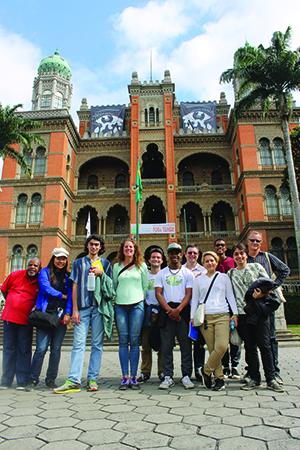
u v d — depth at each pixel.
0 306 20.66
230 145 33.00
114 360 10.11
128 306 5.74
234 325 5.33
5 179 28.84
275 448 2.72
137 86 33.34
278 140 28.84
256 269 5.72
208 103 35.00
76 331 5.50
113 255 31.36
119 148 33.59
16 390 5.40
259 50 20.09
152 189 30.70
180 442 2.91
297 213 17.86
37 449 2.79
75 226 31.48
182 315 5.92
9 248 27.30
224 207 33.12
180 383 5.82
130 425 3.39
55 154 29.05
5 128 21.41
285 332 13.28
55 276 5.93
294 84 19.95
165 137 31.81
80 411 3.94
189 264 6.88
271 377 5.10
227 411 3.81
